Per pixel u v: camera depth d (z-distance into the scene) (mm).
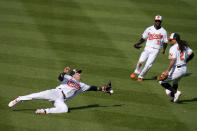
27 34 54219
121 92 36875
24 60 45031
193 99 35594
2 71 41469
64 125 29297
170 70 33906
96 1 69812
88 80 39812
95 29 56750
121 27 57656
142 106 33562
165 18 61781
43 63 44281
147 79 40875
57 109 31156
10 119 30234
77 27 57469
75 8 65812
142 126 29531
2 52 47438
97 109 32594
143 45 51562
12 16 61156
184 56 33125
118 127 29234
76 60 45500
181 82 40094
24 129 28562
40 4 67562
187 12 64875
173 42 33156
